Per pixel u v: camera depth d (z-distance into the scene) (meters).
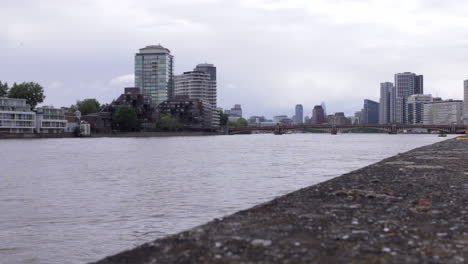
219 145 130.50
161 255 8.05
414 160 33.16
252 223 10.42
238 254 7.96
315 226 10.02
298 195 14.82
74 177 44.22
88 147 116.00
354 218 10.85
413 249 8.16
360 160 65.50
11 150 100.25
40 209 26.23
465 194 14.73
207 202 27.86
